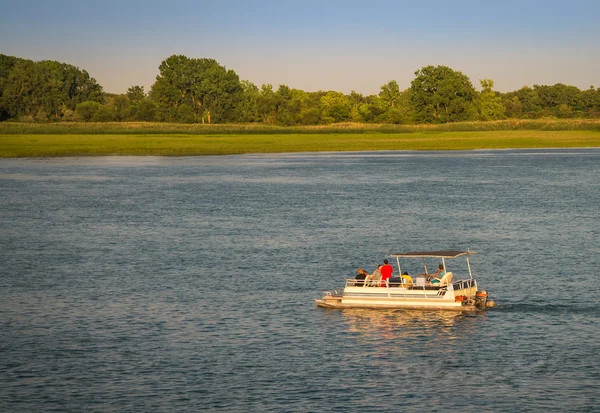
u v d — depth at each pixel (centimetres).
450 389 5894
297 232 13512
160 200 18900
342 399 5731
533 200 18125
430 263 10788
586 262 10625
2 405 5666
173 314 8044
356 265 10669
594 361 6444
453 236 12988
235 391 5894
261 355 6694
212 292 9031
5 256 11394
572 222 14462
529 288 9069
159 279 9775
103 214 16238
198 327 7550
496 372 6228
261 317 7900
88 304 8475
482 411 5512
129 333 7369
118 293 9000
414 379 6109
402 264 10819
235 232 13575
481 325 7481
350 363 6469
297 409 5566
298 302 8506
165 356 6688
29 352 6806
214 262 10869
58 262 10931
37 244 12444
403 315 7881
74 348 6912
